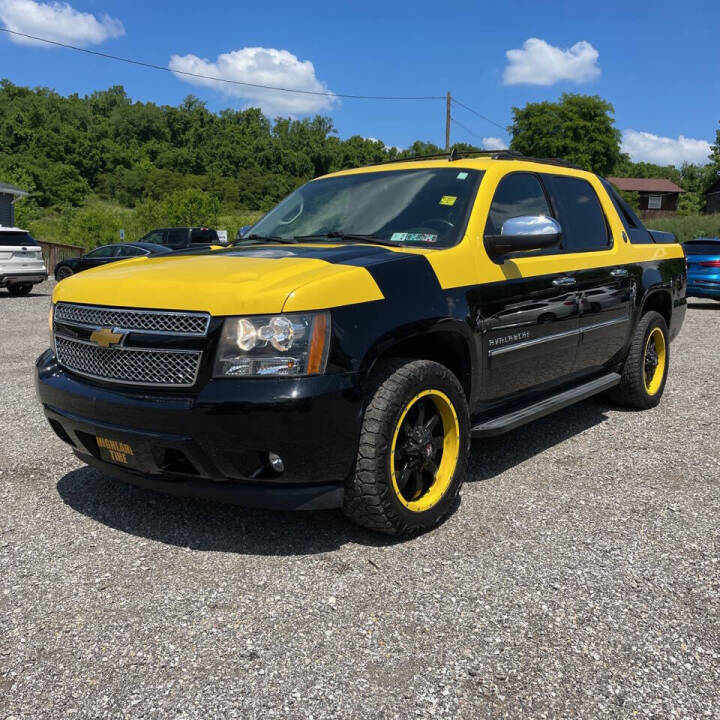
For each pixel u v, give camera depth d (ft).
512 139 245.45
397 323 10.08
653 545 10.53
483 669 7.55
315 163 542.16
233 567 9.81
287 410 8.92
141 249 60.34
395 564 9.90
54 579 9.47
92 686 7.28
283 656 7.78
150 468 9.96
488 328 11.96
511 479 13.33
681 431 16.66
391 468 10.03
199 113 545.44
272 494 9.48
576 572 9.68
